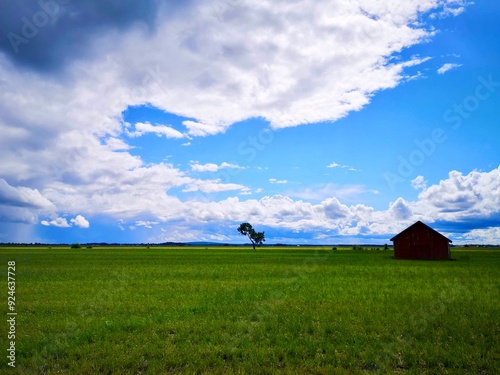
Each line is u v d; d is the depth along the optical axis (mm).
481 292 25562
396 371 11453
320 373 11070
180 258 73562
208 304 21422
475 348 12914
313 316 18141
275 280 33656
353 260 66000
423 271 42406
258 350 13086
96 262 59438
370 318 17562
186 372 11047
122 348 13305
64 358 12500
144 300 22766
